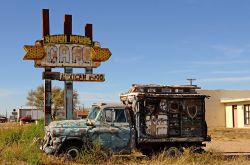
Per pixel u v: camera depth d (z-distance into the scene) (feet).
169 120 49.73
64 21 73.51
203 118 51.13
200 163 45.73
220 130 121.90
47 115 70.03
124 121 48.11
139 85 50.37
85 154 45.24
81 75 73.00
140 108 48.78
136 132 48.49
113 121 47.67
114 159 45.57
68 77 72.38
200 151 50.26
